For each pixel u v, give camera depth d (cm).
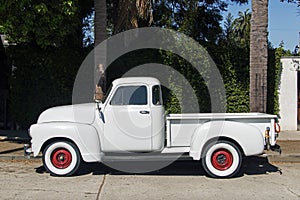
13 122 1611
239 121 873
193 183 821
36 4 1132
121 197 709
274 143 866
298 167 1004
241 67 1551
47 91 1575
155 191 753
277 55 1584
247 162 1063
